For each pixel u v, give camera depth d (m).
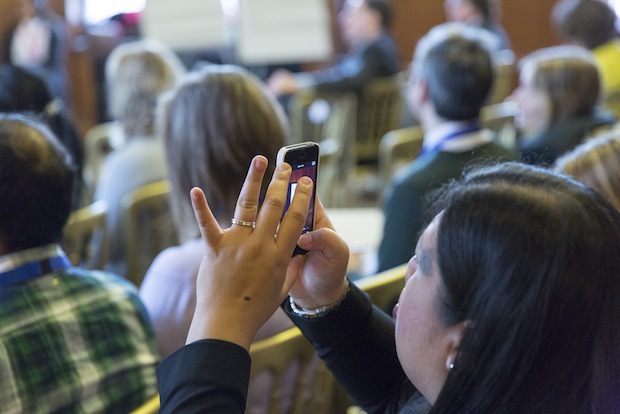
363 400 1.19
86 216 2.32
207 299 0.89
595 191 0.87
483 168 0.92
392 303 1.77
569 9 4.64
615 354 0.84
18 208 1.44
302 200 0.92
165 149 1.82
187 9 6.00
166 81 3.05
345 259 1.08
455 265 0.85
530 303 0.81
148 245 2.68
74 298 1.49
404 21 7.89
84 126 6.99
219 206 1.78
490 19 6.23
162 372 0.89
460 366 0.84
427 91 2.56
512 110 4.49
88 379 1.45
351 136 5.20
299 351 1.45
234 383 0.86
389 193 2.40
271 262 0.90
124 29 7.27
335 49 7.76
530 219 0.82
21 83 2.67
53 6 7.01
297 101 5.16
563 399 0.83
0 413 1.35
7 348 1.38
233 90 1.78
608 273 0.82
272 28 6.08
